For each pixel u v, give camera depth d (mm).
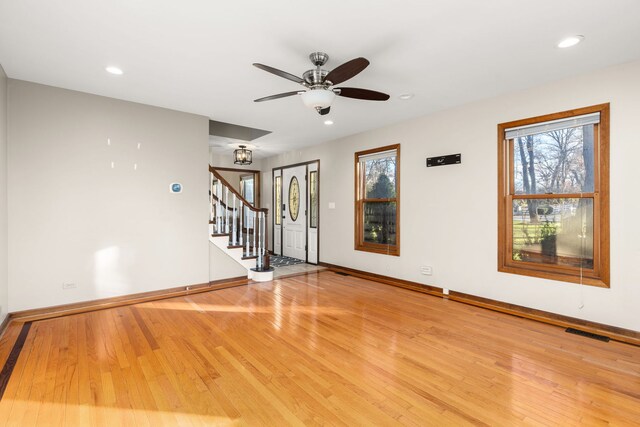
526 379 2189
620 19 2180
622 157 2861
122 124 3850
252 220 5547
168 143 4191
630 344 2717
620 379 2186
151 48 2596
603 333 2932
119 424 1735
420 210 4508
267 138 5883
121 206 3859
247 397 1983
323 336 2893
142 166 4000
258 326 3125
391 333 2963
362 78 3193
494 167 3717
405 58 2764
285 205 7312
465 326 3129
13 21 2205
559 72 3053
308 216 6594
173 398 1967
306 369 2316
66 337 2834
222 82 3299
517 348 2652
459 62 2846
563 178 3295
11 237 3217
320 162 6281
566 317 3195
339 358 2482
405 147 4688
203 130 4484
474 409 1871
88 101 3629
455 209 4098
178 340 2797
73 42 2498
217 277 4734
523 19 2188
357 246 5492
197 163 4449
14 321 3176
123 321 3230
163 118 4148
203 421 1766
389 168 5055
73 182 3553
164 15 2143
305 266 6176
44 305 3406
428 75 3121
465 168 3980
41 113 3363
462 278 4043
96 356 2492
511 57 2746
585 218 3150
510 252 3672
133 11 2098
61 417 1787
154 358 2465
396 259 4855
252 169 8062
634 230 2809
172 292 4258
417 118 4520
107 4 2018
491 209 3750
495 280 3725
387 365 2377
